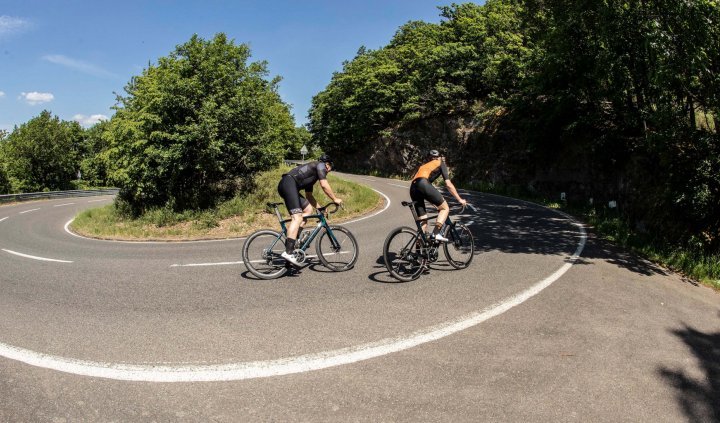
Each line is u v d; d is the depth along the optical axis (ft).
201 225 40.75
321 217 21.08
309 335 13.58
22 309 16.65
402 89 126.82
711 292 19.81
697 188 27.58
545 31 48.14
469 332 13.79
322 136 174.60
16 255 29.96
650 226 32.65
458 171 93.76
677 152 29.86
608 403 10.00
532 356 12.19
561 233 33.65
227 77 47.65
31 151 164.25
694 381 11.20
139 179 46.50
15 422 9.00
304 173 20.11
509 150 79.56
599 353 12.51
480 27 96.84
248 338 13.39
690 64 25.39
